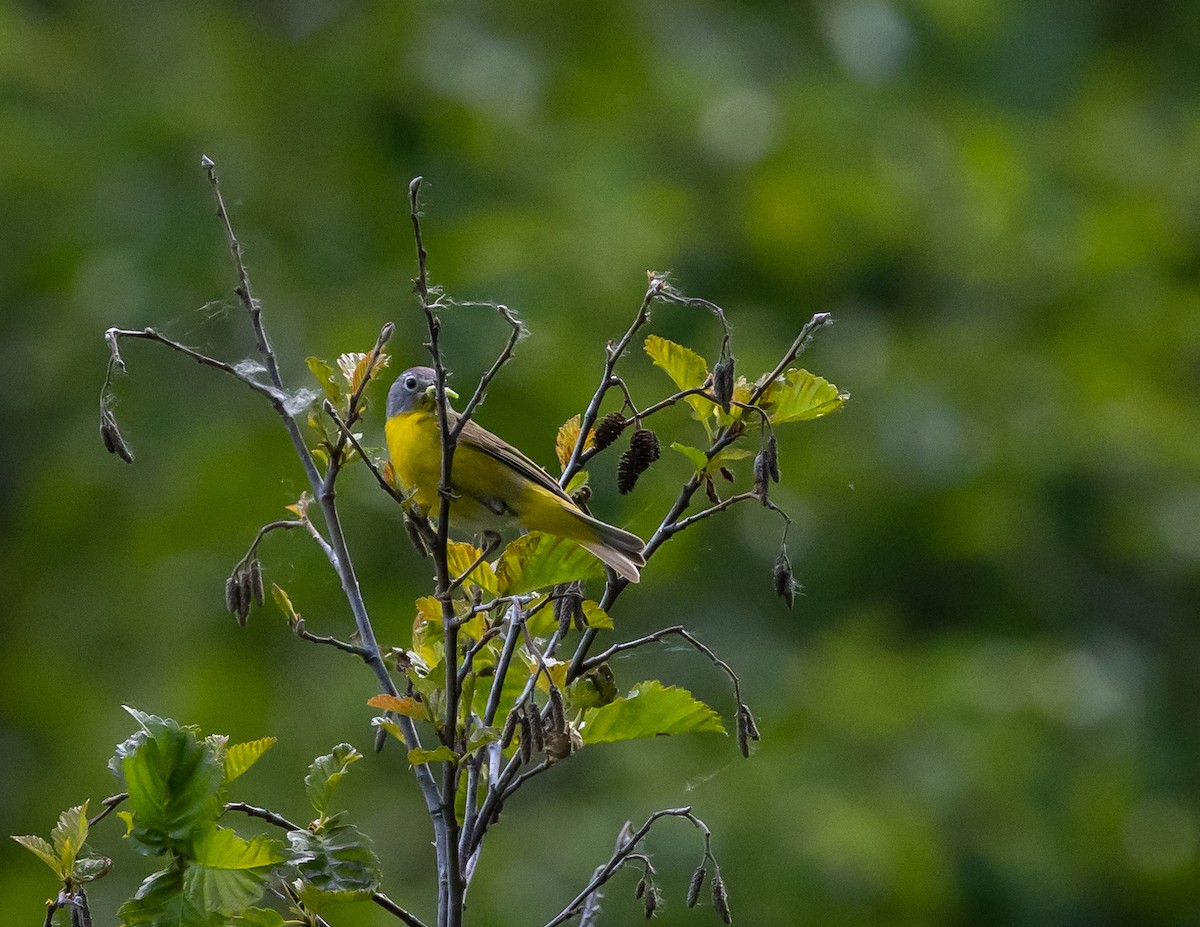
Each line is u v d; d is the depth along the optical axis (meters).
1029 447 15.56
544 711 4.92
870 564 15.11
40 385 15.63
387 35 16.53
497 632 5.02
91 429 15.31
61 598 15.54
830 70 18.19
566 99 16.78
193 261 15.56
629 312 14.53
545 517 6.41
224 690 13.95
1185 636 15.63
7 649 15.41
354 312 15.02
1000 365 16.02
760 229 16.30
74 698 14.81
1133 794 14.28
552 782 13.68
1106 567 15.77
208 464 14.34
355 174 16.16
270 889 5.13
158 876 4.96
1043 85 19.69
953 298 17.02
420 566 13.88
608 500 13.36
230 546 14.35
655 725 5.30
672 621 14.03
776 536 14.52
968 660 14.43
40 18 17.97
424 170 16.05
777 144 16.89
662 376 14.26
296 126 16.47
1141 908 13.86
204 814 4.96
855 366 15.81
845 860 12.32
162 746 4.95
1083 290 17.42
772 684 13.88
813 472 15.02
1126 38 21.19
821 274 16.47
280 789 13.34
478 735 4.84
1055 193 19.00
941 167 17.45
